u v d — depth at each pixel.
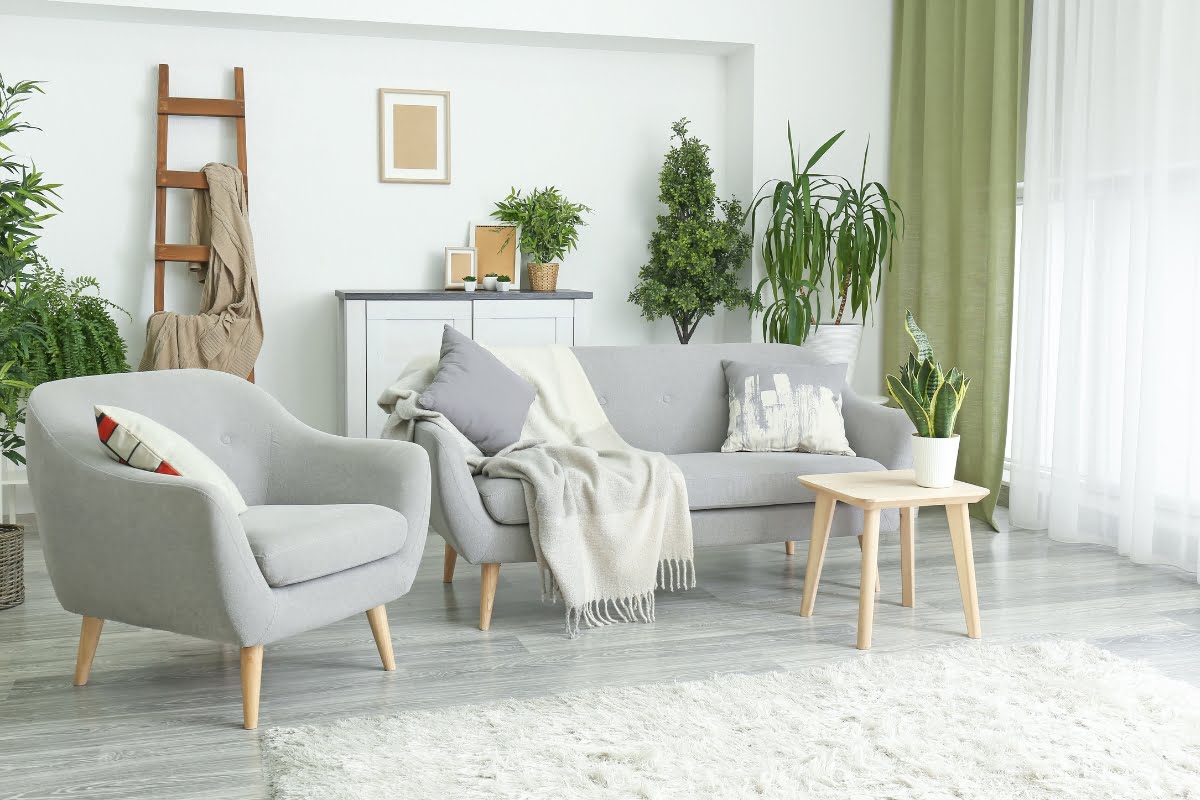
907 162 5.37
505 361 3.79
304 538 2.55
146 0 4.60
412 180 5.25
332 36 5.11
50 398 2.72
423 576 3.84
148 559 2.49
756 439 3.83
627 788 2.18
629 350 4.03
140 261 4.94
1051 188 4.55
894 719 2.50
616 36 5.18
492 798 2.13
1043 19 4.50
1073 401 4.32
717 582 3.78
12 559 3.41
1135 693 2.67
